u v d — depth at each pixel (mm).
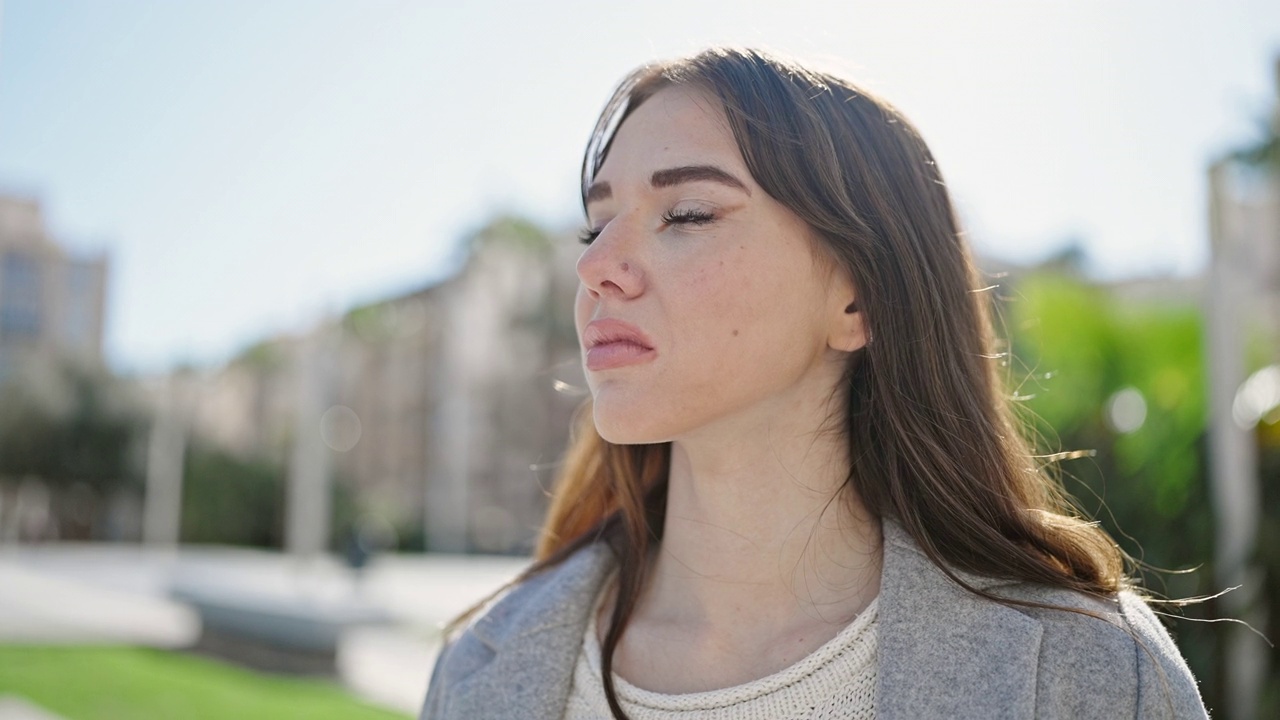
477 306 37844
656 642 1249
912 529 1140
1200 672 4109
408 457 42156
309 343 20281
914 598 1116
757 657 1176
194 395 38125
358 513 33312
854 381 1252
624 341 1146
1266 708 3936
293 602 9734
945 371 1218
